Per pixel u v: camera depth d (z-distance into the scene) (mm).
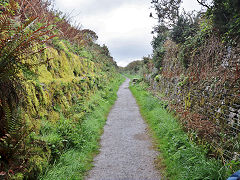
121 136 5387
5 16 2518
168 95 8781
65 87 5566
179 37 8258
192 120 4754
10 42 2463
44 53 5062
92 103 7496
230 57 4281
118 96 13195
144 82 17656
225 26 4730
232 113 3465
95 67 12852
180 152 3684
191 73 6227
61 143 3619
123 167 3641
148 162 3834
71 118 4930
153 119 6621
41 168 2768
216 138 3648
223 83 4039
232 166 2756
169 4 9992
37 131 3430
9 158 2432
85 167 3598
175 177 3182
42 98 4004
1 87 2654
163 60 12352
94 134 5230
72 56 8047
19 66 2666
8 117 2510
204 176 2859
